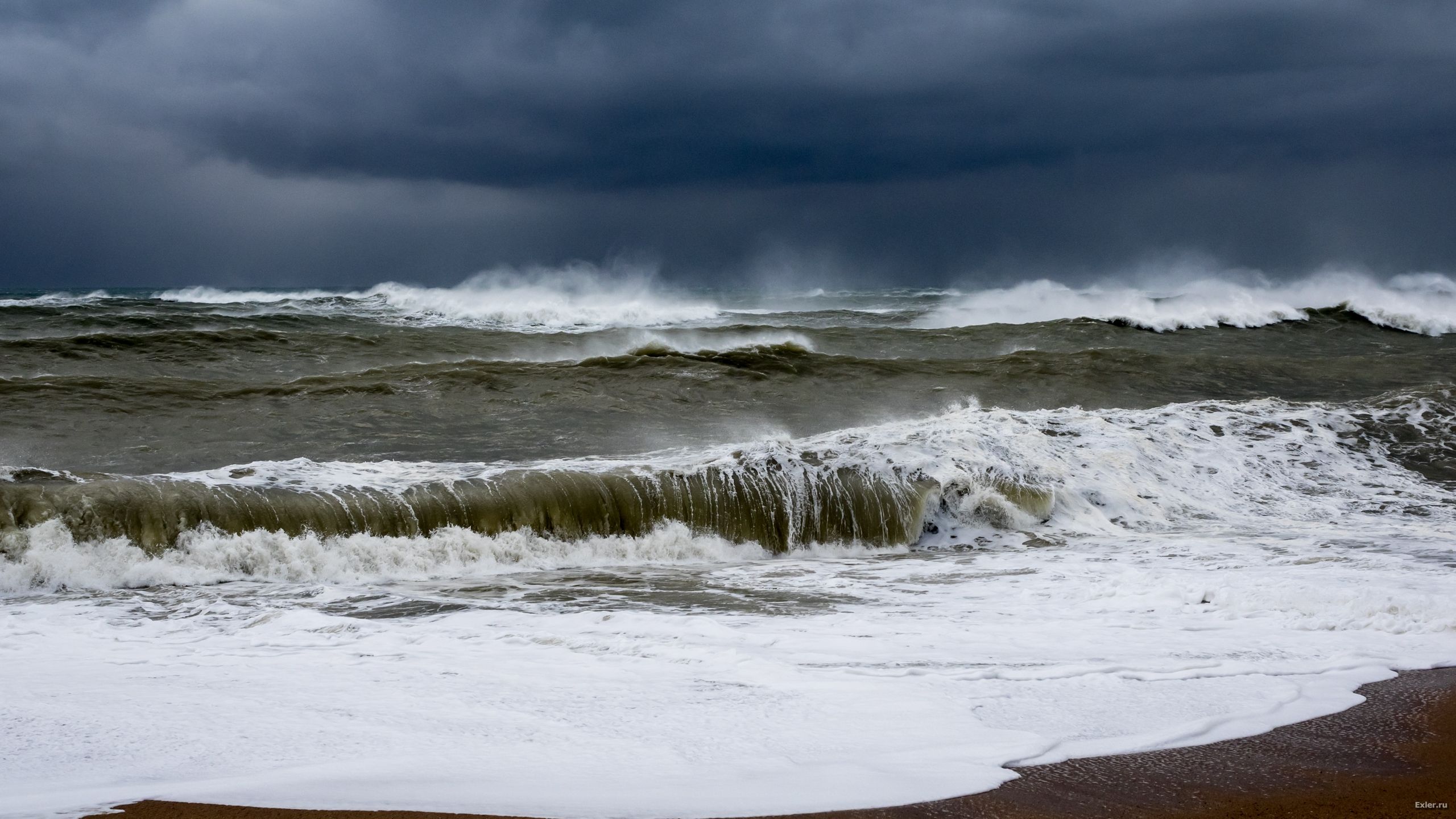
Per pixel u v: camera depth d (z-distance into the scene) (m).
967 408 14.84
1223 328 27.45
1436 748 4.22
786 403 15.80
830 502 9.98
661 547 9.38
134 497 8.23
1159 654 5.73
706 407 15.31
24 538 7.75
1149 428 13.45
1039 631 6.41
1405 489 12.07
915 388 17.22
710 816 3.42
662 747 4.12
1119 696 4.89
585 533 9.30
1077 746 4.18
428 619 6.81
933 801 3.58
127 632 6.35
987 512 10.44
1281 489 11.95
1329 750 4.18
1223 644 5.97
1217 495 11.66
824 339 24.45
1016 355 19.83
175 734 4.23
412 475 9.50
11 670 5.33
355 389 15.19
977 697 4.85
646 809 3.47
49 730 4.25
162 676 5.23
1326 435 13.67
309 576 8.18
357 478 9.30
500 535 8.94
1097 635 6.26
